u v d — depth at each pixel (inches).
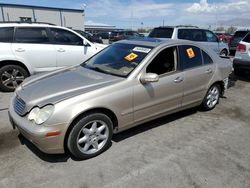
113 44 182.1
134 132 159.0
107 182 111.3
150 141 148.2
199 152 137.6
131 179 113.7
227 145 146.6
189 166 124.3
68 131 119.1
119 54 162.6
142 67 142.6
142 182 111.8
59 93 123.3
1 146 138.2
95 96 123.0
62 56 266.2
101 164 124.3
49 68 261.9
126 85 135.0
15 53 239.9
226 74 204.5
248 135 160.9
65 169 119.6
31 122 116.0
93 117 123.3
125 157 130.7
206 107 196.9
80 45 278.7
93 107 121.0
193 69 171.2
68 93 122.4
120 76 140.9
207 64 185.0
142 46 159.8
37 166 121.2
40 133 111.2
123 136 153.0
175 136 155.8
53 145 115.6
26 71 250.5
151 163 126.0
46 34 257.3
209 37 425.4
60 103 114.6
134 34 1080.8
